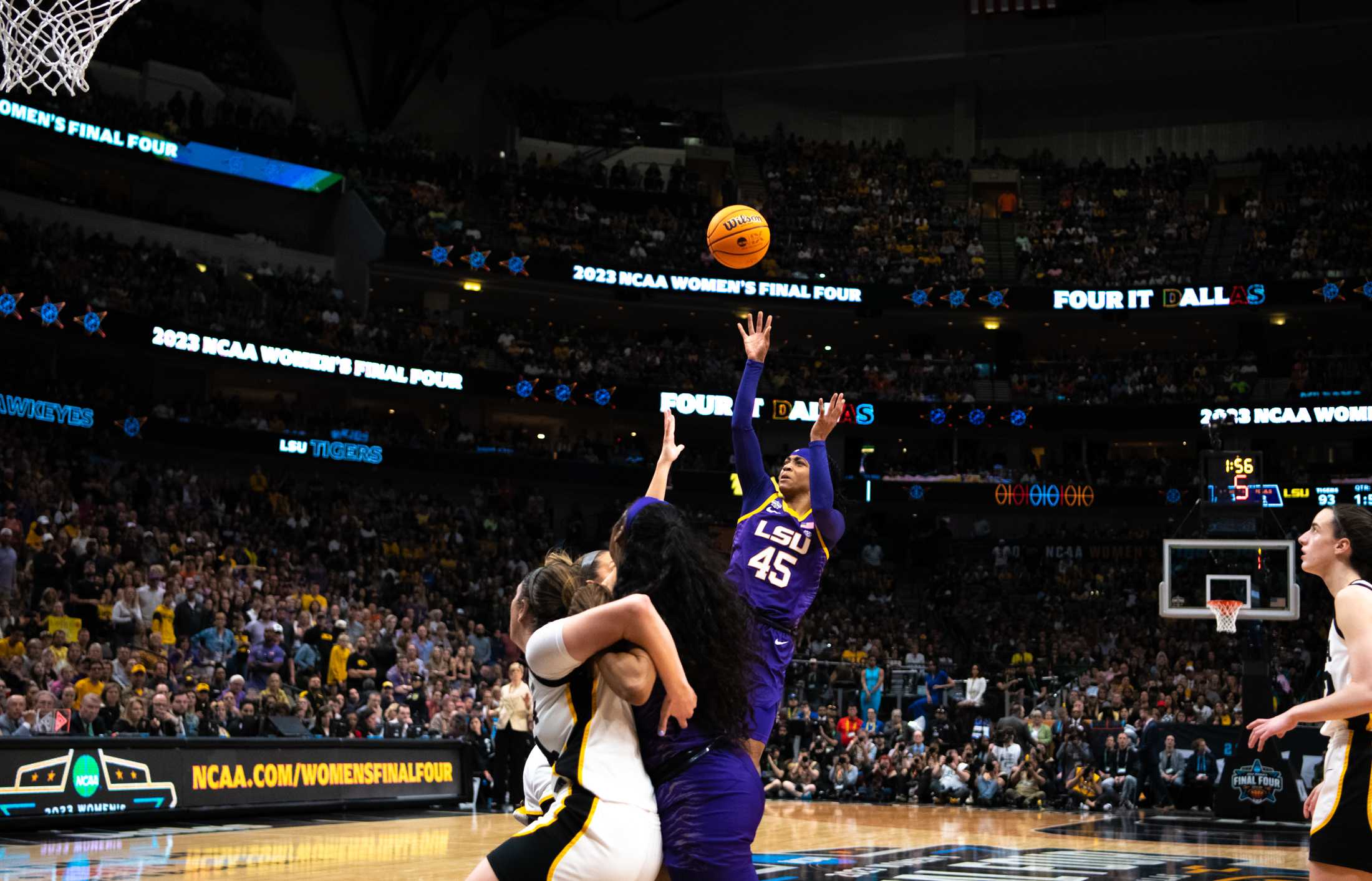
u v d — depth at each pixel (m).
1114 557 34.03
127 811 12.45
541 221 36.22
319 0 37.44
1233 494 19.34
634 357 36.06
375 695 17.53
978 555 35.34
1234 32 38.00
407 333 33.91
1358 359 34.22
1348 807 4.37
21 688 15.63
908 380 36.62
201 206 33.31
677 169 38.56
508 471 33.31
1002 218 39.72
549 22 41.38
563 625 3.84
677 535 4.11
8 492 22.17
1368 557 4.62
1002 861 11.33
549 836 3.76
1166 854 12.29
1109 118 41.88
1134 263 36.62
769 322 6.14
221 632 19.94
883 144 42.75
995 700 24.44
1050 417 34.94
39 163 30.78
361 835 12.49
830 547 5.80
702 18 41.69
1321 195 37.47
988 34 39.97
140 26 32.19
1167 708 22.94
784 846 12.79
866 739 23.05
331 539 28.34
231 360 29.27
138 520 24.84
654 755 3.93
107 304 27.61
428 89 39.38
